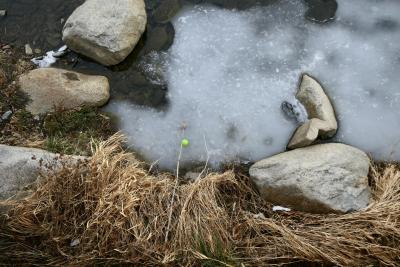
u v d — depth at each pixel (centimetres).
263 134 531
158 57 556
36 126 532
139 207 496
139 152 531
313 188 491
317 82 538
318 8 565
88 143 526
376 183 506
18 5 576
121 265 480
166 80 550
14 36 566
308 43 554
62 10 574
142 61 555
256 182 506
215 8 571
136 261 477
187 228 485
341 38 555
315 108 521
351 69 545
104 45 538
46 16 574
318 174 494
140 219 491
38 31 568
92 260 478
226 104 541
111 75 553
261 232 496
